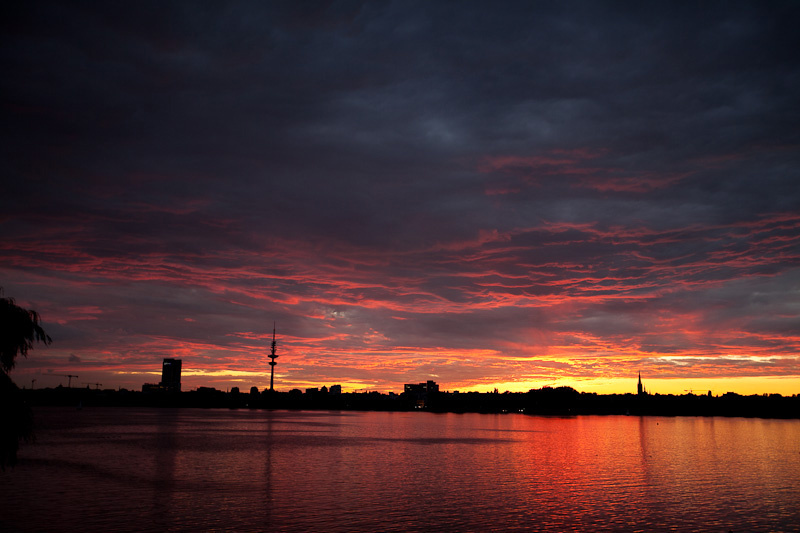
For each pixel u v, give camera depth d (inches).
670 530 2297.0
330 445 6033.5
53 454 4717.0
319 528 2241.6
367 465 4239.7
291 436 7347.4
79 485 3144.7
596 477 3705.7
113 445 5585.6
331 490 3085.6
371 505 2682.1
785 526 2373.3
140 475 3538.4
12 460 1855.3
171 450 5152.6
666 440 7253.9
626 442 6875.0
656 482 3501.5
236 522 2303.2
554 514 2541.8
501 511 2591.0
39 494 2864.2
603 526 2342.5
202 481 3326.8
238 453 4970.5
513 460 4712.1
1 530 2148.1
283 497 2851.9
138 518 2345.0
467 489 3179.1
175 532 2137.1
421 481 3459.6
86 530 2149.4
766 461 4736.7
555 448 5949.8
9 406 1823.3
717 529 2316.7
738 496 3019.2
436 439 7229.3
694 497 2979.8
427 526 2305.6
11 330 1857.8
